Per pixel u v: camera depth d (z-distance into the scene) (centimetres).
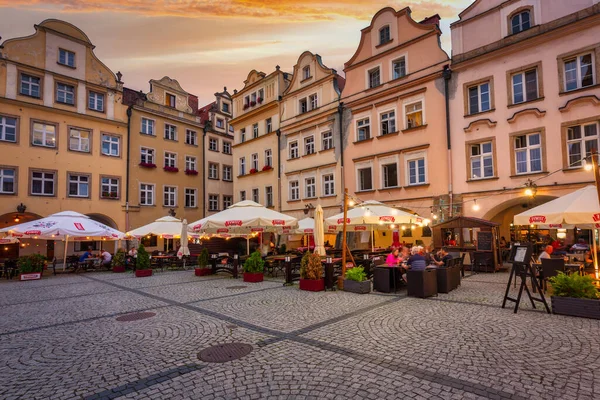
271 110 2944
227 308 859
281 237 2819
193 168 3378
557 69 1587
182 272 1800
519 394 388
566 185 1531
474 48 1839
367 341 579
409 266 1014
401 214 1447
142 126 3005
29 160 2361
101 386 434
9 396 413
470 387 406
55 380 455
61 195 2483
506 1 1734
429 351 525
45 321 775
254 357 518
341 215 1511
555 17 1597
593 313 683
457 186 1850
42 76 2462
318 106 2561
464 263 1600
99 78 2758
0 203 2227
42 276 1731
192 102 3712
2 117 2291
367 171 2273
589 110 1500
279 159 2830
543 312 747
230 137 3728
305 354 525
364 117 2288
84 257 1933
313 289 1080
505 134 1712
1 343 619
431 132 1962
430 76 1967
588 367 455
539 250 1930
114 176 2766
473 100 1855
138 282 1408
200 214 3362
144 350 563
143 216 2923
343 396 392
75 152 2572
